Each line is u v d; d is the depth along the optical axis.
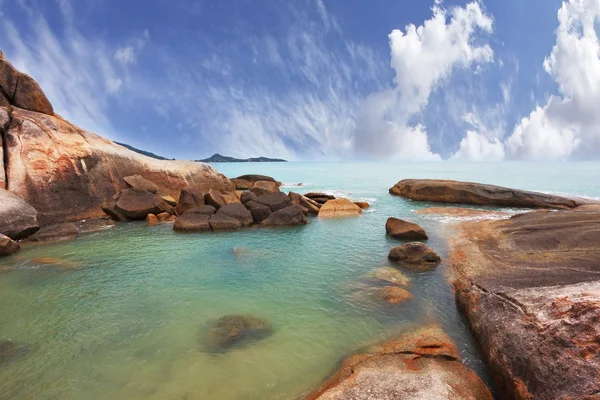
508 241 15.35
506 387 6.64
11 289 12.05
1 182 20.30
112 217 24.44
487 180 55.94
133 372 7.51
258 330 9.22
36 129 23.16
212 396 6.75
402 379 6.61
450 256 15.23
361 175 80.44
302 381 7.18
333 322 9.62
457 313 10.16
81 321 9.79
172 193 30.03
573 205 29.95
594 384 5.22
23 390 6.95
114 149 27.42
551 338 6.36
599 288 7.31
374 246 17.56
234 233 20.88
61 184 22.91
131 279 13.06
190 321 9.77
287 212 23.20
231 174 87.12
